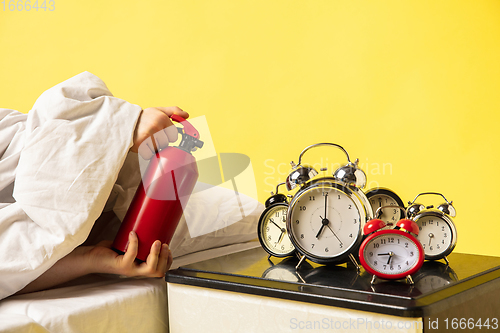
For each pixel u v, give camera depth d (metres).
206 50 2.38
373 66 2.05
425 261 0.96
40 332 0.75
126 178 1.10
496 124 1.90
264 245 1.05
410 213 0.96
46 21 2.83
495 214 1.92
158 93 2.52
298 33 2.18
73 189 0.87
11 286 0.85
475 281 0.79
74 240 0.86
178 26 2.44
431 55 1.97
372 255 0.78
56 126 0.92
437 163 1.98
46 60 2.85
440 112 1.97
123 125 0.94
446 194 1.98
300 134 2.19
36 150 0.90
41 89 2.88
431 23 1.96
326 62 2.13
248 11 2.27
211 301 0.83
